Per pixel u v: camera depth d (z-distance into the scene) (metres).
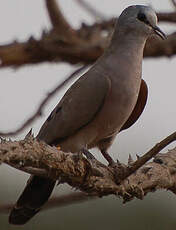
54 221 15.91
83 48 12.70
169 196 16.06
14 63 12.78
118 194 9.27
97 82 11.77
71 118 11.82
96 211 15.96
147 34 12.18
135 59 11.97
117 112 11.76
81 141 11.91
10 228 15.73
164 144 8.79
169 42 12.84
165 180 9.66
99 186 9.04
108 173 9.18
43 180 10.68
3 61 12.73
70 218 15.88
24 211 10.66
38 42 12.66
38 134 12.24
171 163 9.85
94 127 11.88
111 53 12.07
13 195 17.45
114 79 11.74
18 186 17.55
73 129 11.87
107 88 11.70
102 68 11.93
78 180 8.80
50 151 8.28
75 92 11.93
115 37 12.20
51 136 11.96
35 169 8.47
